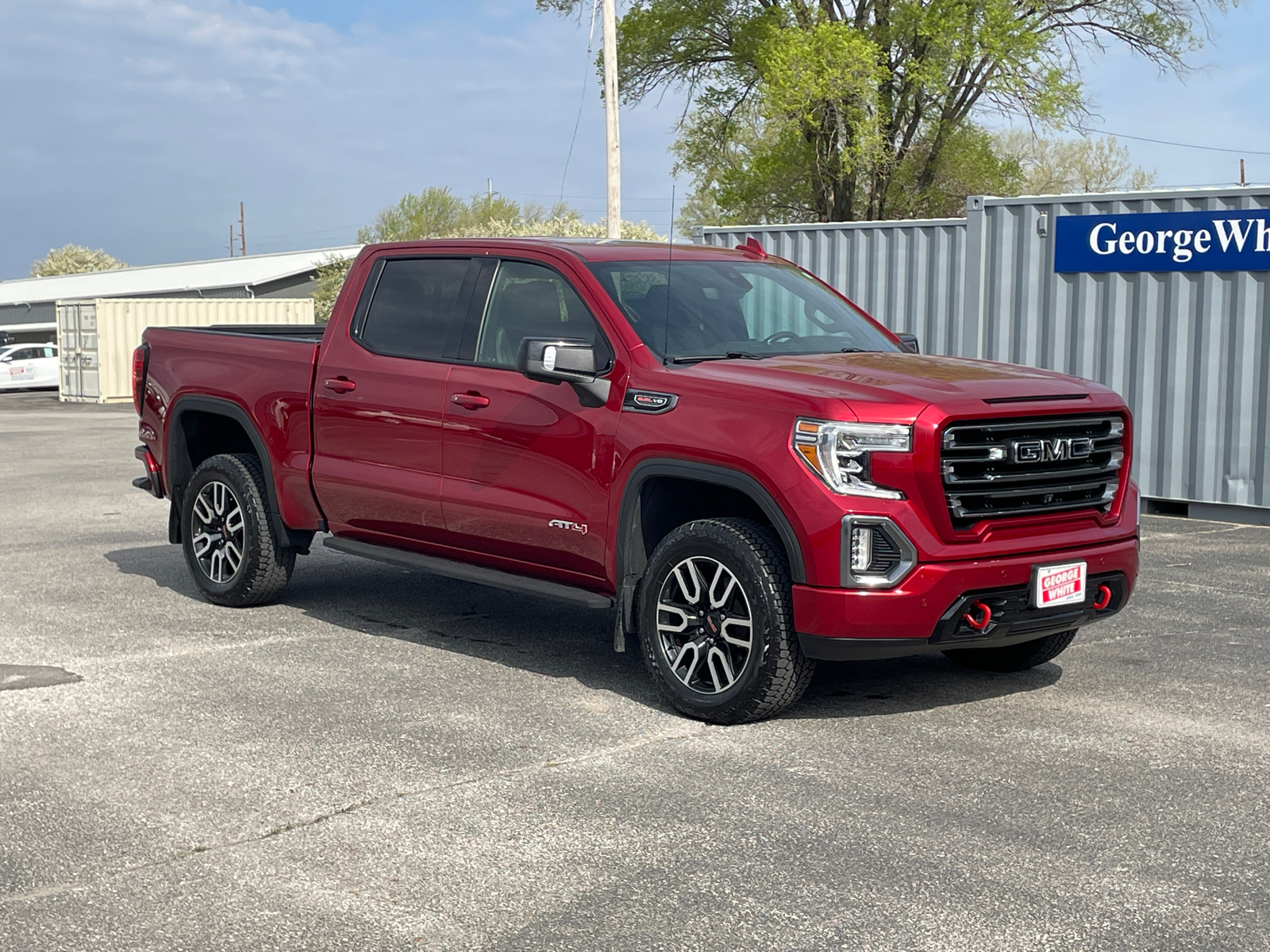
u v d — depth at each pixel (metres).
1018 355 12.96
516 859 3.88
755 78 33.00
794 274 6.73
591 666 6.22
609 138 22.12
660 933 3.40
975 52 29.98
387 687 5.82
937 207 34.34
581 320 5.81
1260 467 11.43
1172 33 31.36
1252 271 11.34
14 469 16.27
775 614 5.00
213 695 5.67
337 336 6.83
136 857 3.91
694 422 5.21
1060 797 4.41
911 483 4.82
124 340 35.31
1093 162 53.59
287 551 7.38
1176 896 3.62
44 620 7.21
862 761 4.79
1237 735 5.11
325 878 3.75
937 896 3.62
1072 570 5.15
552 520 5.76
